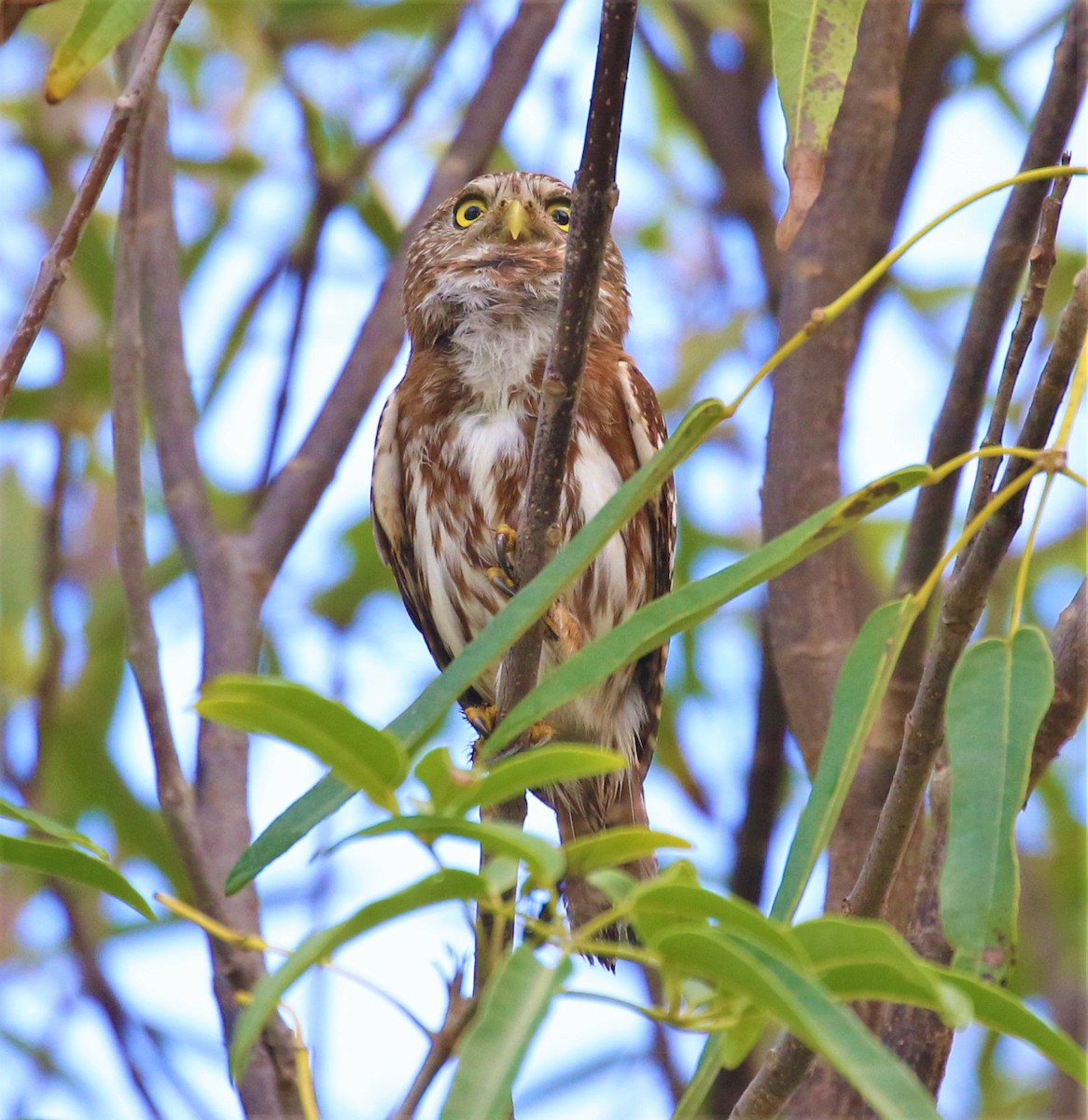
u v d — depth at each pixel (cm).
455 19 1031
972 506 512
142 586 668
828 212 863
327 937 342
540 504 579
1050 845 1070
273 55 1112
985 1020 346
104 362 1040
